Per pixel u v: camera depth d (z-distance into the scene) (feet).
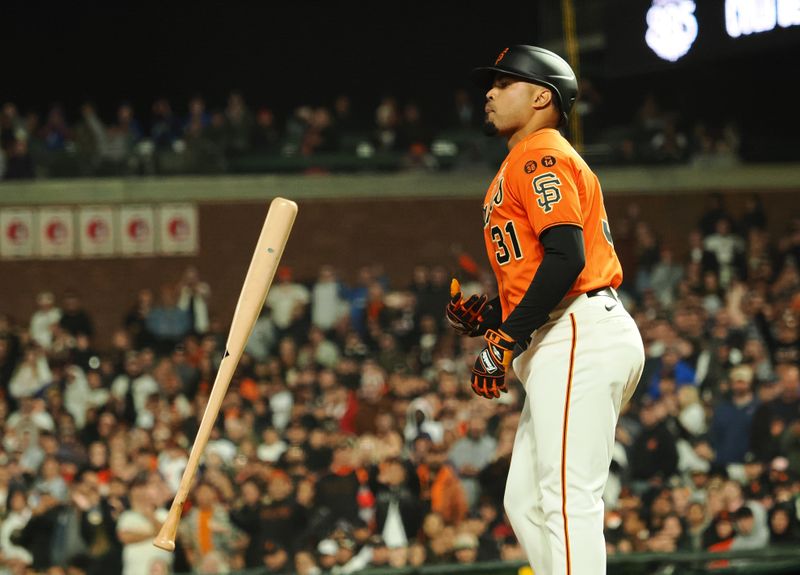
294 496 109.09
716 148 231.09
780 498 108.88
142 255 221.25
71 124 269.23
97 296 219.20
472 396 138.41
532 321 34.58
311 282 191.93
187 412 144.56
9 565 107.86
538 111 37.32
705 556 71.41
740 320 166.30
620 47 99.91
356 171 229.25
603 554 35.06
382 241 229.04
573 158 36.14
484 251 230.89
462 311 42.37
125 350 177.47
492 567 74.43
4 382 163.12
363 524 109.19
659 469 117.91
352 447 112.16
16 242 216.33
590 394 35.47
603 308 36.04
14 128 220.64
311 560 100.22
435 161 232.32
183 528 107.14
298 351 178.60
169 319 184.75
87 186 219.00
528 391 36.78
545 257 34.58
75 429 139.74
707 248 201.36
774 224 229.04
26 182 216.95
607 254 36.94
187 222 222.89
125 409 151.64
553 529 35.35
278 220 35.73
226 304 224.12
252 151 226.99
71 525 108.17
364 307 185.06
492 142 234.17
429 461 112.27
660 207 227.61
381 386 144.36
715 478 112.47
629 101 238.48
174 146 228.22
